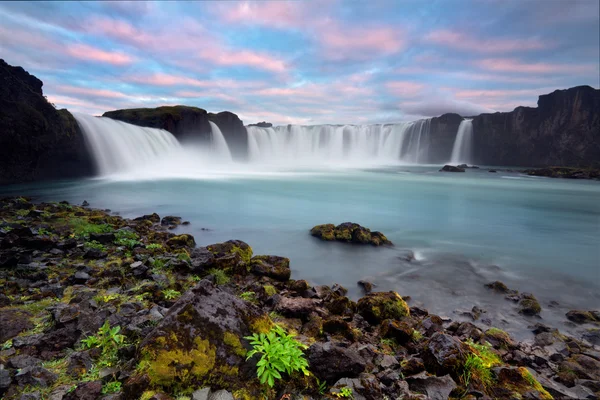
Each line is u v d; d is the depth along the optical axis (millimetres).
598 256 15430
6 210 17484
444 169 75312
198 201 26953
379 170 76250
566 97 88062
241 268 10523
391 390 4594
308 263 13320
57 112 35375
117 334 5133
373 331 7500
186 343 4207
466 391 4516
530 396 4496
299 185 41000
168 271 9625
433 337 5480
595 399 5195
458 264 13812
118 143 44219
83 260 10062
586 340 8156
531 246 17016
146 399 3621
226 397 3859
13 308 6148
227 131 81062
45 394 3850
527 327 8719
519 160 96188
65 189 30281
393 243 16672
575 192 41344
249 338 4410
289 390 4195
